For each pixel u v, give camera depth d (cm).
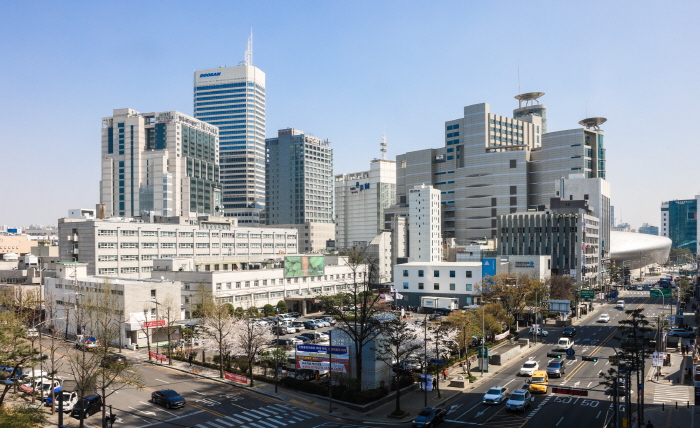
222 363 8325
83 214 19662
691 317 14962
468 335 8931
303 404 6988
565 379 8312
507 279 13512
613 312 16600
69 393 6731
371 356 7450
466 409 6812
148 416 6359
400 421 6381
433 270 16600
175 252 17575
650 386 8188
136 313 10425
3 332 6638
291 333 12219
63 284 11900
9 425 5434
